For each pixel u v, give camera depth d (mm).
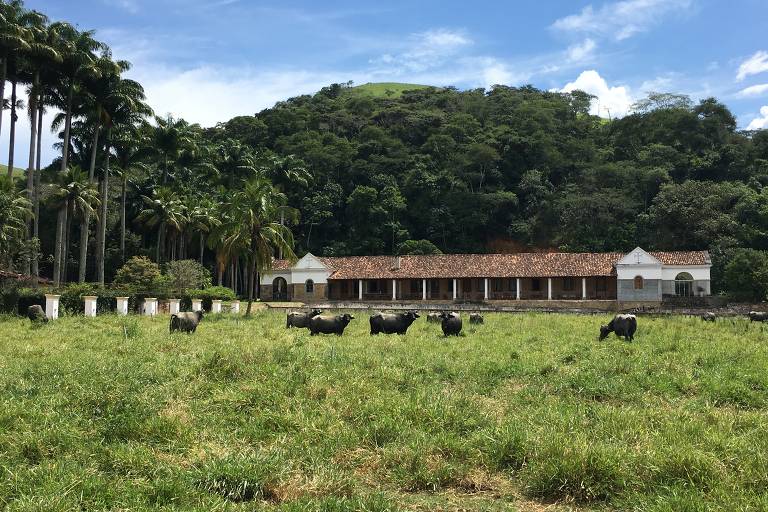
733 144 91125
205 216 60781
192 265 55375
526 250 82688
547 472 6809
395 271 62312
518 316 38188
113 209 66750
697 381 12547
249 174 74062
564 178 91812
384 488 6961
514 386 12266
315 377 11602
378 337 22047
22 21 44812
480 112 115000
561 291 60375
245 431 8578
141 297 39750
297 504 6102
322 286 63719
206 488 6543
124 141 53438
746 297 53750
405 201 87500
